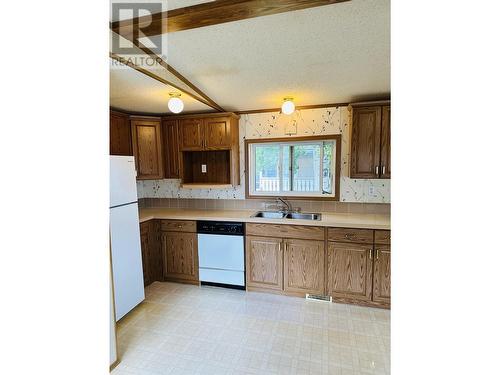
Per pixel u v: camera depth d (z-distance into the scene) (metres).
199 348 2.01
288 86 2.32
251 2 1.04
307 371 1.77
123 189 2.45
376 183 2.97
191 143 3.28
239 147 3.38
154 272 3.17
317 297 2.72
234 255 2.94
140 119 3.20
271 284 2.84
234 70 1.89
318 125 3.09
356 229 2.53
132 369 1.81
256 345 2.04
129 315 2.48
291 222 2.71
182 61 1.71
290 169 3.29
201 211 3.41
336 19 1.23
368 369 1.79
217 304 2.66
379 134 2.63
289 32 1.35
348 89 2.43
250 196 3.39
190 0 1.04
